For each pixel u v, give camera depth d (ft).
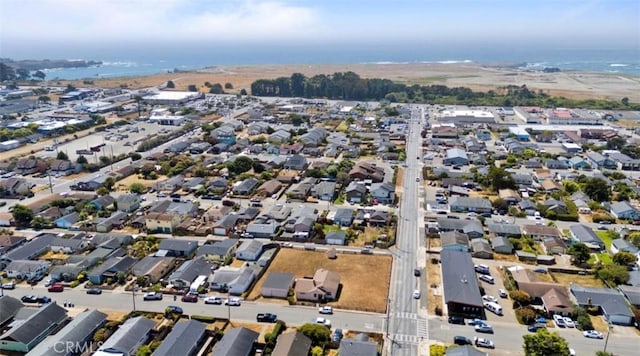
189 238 248.11
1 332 167.32
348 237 247.70
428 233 251.60
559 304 180.55
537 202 298.15
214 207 284.00
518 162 393.29
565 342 153.38
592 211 287.89
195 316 178.60
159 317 178.19
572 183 321.32
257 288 199.93
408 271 214.48
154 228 255.09
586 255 221.66
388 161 393.09
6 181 316.81
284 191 318.65
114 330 167.63
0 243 232.94
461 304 180.65
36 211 271.69
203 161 380.58
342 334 167.84
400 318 179.32
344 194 312.71
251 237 249.14
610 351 161.27
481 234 249.34
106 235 241.76
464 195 311.27
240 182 324.39
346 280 206.59
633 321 176.96
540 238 249.14
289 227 254.47
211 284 199.62
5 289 197.06
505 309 185.98
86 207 279.90
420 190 323.78
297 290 193.26
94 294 195.00
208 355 157.38
